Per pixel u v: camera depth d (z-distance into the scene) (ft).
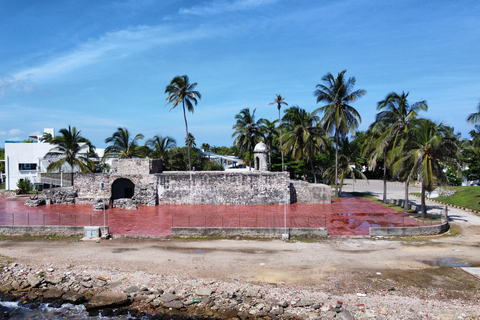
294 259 61.93
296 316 42.37
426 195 151.53
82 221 93.71
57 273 56.80
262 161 142.92
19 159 183.52
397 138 103.55
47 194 128.88
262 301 45.98
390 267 57.57
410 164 96.22
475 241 73.77
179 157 196.34
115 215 103.65
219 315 43.16
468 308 43.47
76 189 132.26
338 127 133.80
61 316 44.42
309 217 98.48
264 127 188.03
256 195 127.34
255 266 58.44
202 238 77.25
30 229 81.35
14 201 137.18
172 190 128.57
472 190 135.85
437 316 41.73
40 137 208.85
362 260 61.16
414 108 103.35
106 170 203.82
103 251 67.77
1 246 72.90
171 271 56.59
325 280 52.37
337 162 142.61
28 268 59.21
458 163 87.35
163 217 99.91
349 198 144.97
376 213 105.09
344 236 76.64
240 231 77.71
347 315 41.55
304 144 144.15
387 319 41.16
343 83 131.34
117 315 44.01
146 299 47.50
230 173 127.65
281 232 77.00
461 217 101.09
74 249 69.46
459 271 55.57
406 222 90.33
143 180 128.98
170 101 149.79
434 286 49.96
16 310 46.34
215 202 127.85
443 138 84.58
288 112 165.17
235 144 197.98
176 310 44.62
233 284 51.16
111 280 53.57
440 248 68.39
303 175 227.20
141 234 78.64
